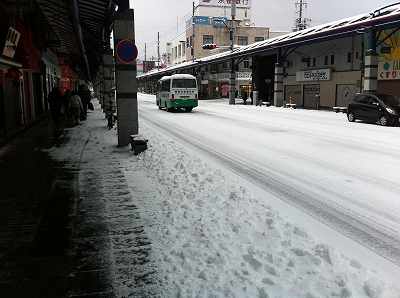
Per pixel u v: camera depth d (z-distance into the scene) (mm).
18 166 7738
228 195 5613
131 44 9422
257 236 4094
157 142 10562
